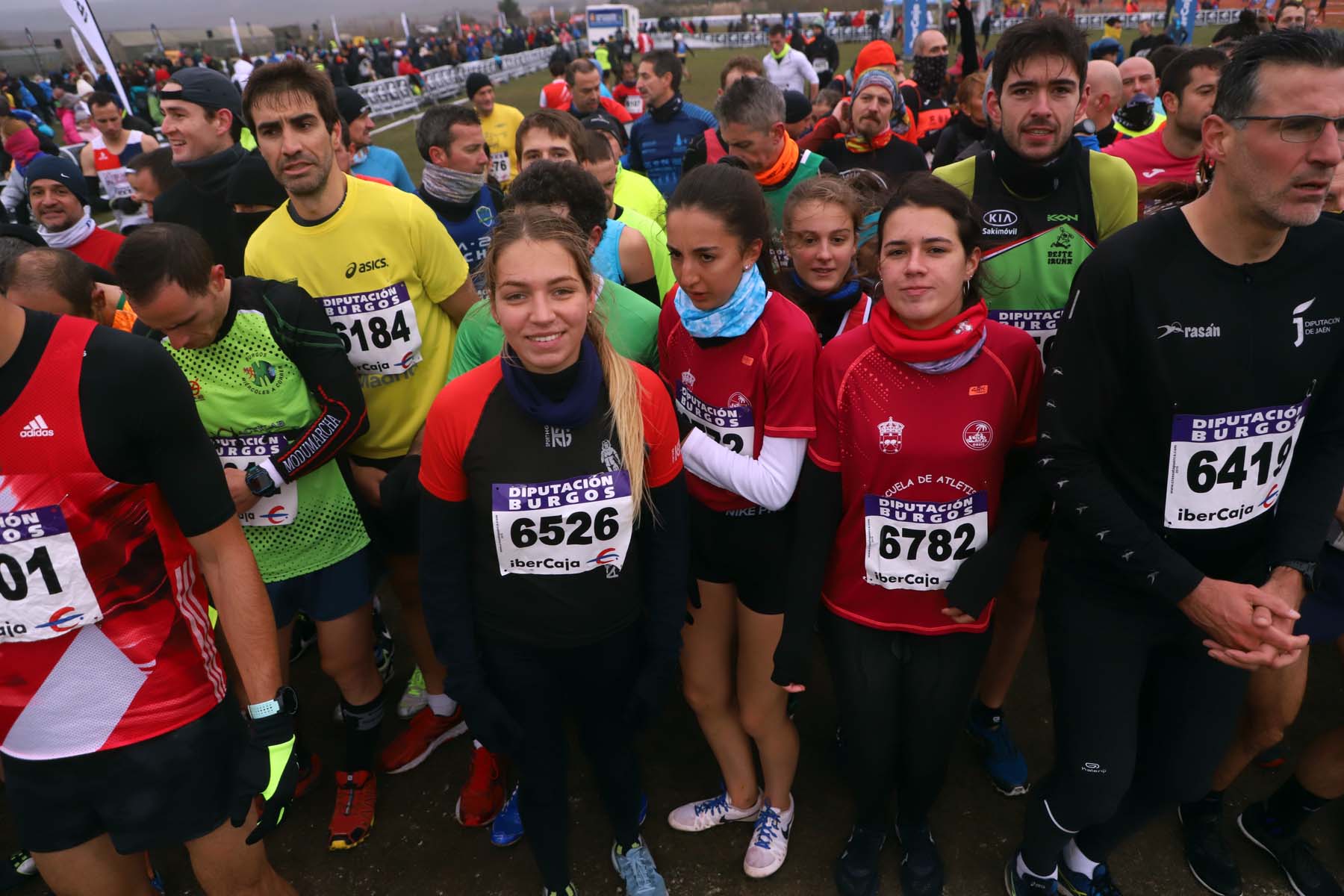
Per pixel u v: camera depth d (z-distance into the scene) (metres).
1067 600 1.94
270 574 2.34
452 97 26.31
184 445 1.58
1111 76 3.90
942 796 2.58
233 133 3.26
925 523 1.90
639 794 2.24
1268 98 1.41
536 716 1.96
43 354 1.45
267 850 2.51
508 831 2.47
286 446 2.24
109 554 1.59
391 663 3.35
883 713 2.04
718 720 2.36
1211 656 1.82
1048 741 2.80
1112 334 1.68
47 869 1.80
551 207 2.20
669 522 1.89
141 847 1.78
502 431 1.71
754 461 1.95
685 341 2.06
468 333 2.27
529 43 40.38
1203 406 1.67
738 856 2.41
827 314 2.33
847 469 1.92
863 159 4.50
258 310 2.12
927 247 1.69
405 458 2.54
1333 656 3.11
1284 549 1.73
